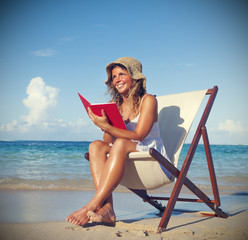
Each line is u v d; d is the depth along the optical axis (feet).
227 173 24.82
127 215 9.25
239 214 9.52
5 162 30.53
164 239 6.08
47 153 44.16
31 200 10.93
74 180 17.85
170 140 8.70
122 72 8.13
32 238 5.97
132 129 7.93
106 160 7.29
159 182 7.52
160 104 9.70
